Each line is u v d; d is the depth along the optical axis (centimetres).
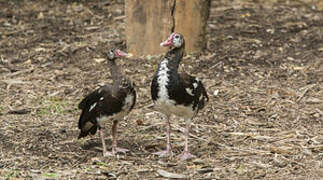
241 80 1434
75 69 1521
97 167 985
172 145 1091
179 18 1550
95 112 1014
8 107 1277
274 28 1825
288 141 1097
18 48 1678
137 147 1085
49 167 984
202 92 1048
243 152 1052
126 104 1002
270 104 1288
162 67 989
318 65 1516
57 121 1205
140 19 1562
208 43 1672
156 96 1002
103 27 1853
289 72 1479
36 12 2006
